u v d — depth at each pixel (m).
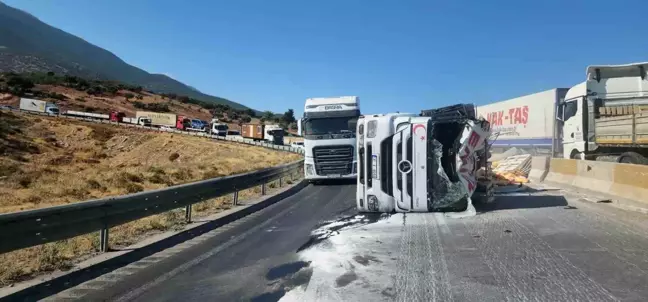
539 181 17.69
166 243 8.92
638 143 14.59
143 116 97.12
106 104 120.19
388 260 6.73
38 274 6.89
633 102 16.91
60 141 60.97
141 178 26.75
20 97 104.88
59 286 6.23
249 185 15.99
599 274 5.69
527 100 24.69
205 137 75.50
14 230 6.44
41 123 66.50
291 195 17.00
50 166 37.31
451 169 10.64
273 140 77.19
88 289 6.07
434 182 10.29
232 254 7.75
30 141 52.94
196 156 55.47
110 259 7.71
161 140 64.06
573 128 18.00
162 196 10.23
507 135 27.91
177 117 96.50
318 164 20.55
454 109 10.68
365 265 6.52
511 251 6.98
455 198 10.23
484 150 11.62
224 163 43.84
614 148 16.25
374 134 10.54
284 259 7.17
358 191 10.75
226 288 5.84
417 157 10.28
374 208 10.58
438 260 6.61
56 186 22.70
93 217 7.97
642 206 10.95
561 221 9.34
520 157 19.05
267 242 8.59
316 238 8.59
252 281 6.09
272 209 13.35
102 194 20.91
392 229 8.98
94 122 78.50
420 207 10.35
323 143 20.42
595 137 16.91
